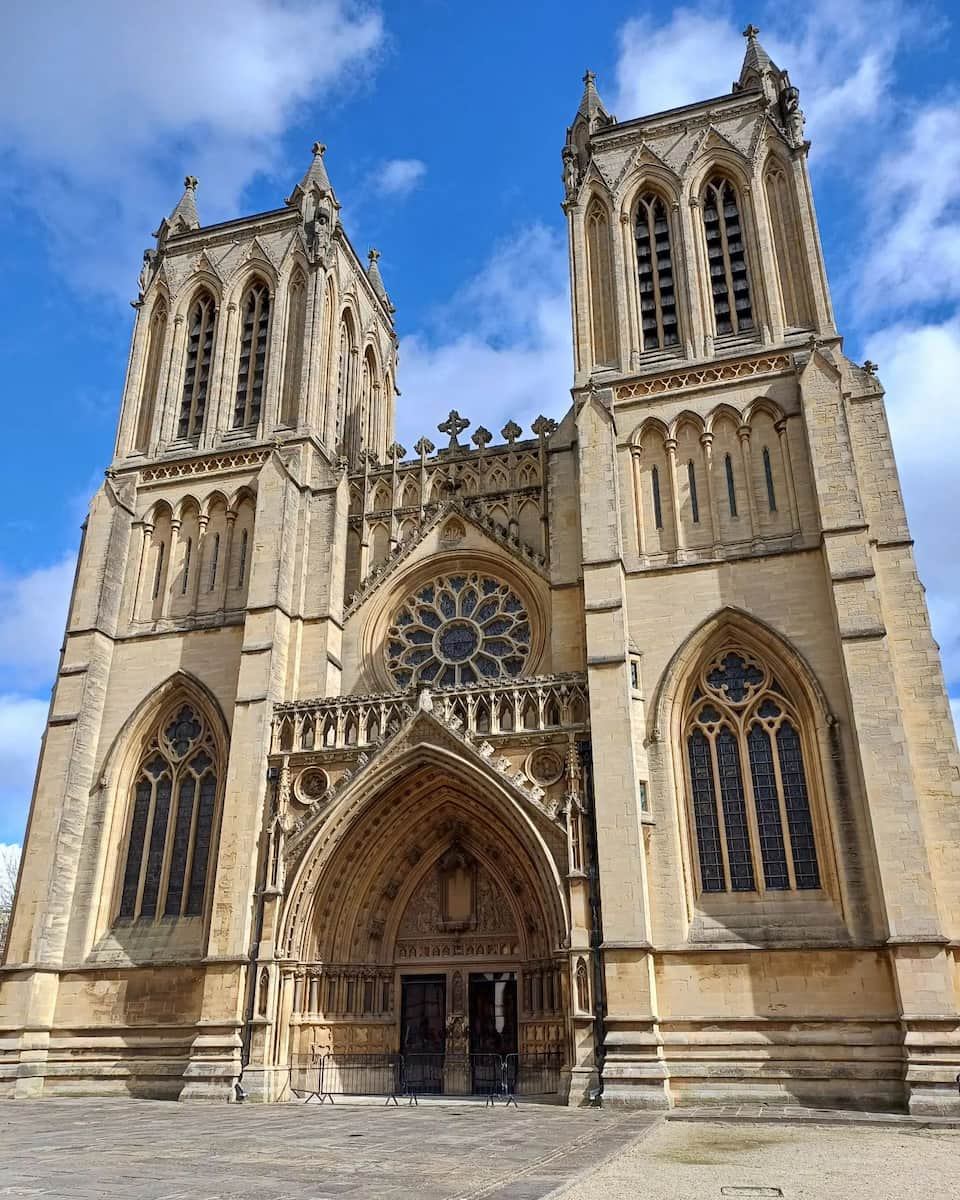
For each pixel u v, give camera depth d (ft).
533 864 130.52
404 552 170.91
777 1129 94.73
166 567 175.73
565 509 158.61
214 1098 123.65
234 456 181.16
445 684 159.22
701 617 140.36
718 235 173.68
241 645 161.27
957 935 113.70
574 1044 116.26
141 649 167.53
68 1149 73.92
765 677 136.26
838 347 154.10
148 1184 56.18
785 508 146.10
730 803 131.03
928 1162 71.77
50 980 143.02
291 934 133.08
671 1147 80.33
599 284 177.17
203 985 134.00
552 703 138.41
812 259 162.30
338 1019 134.41
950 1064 104.32
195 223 221.05
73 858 151.64
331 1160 68.44
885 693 122.93
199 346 199.93
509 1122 96.73
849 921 118.01
